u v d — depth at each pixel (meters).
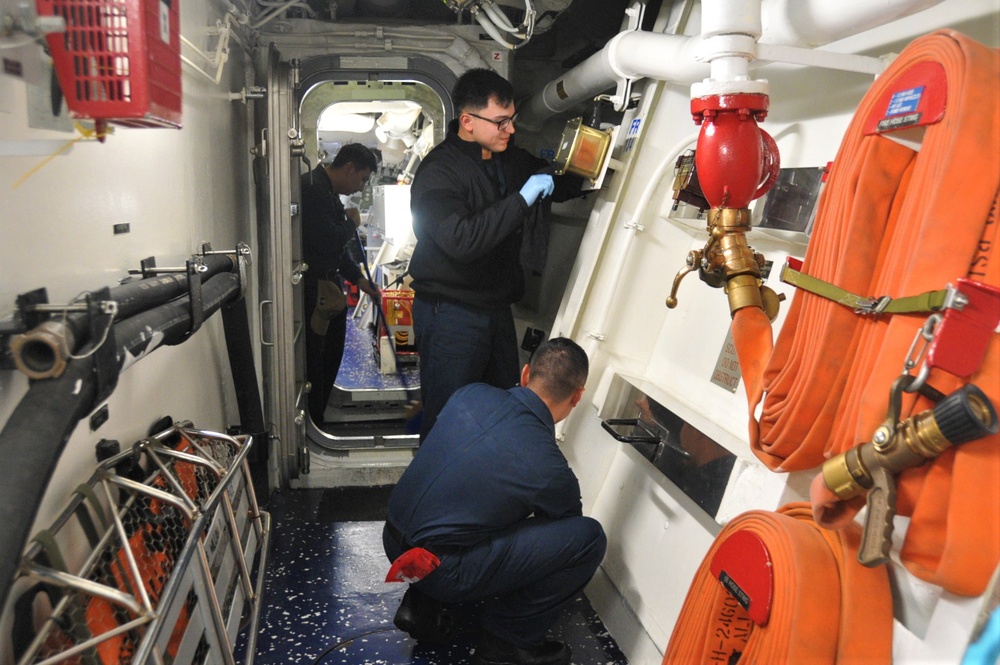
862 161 1.13
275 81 2.66
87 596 1.13
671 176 2.36
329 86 3.29
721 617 1.42
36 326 0.97
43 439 0.85
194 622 1.38
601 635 2.19
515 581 1.92
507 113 2.42
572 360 2.00
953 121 0.93
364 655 2.08
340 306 3.57
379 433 3.56
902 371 0.98
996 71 0.93
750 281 1.38
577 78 2.80
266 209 2.93
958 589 0.92
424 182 2.51
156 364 1.71
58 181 1.14
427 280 2.64
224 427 2.63
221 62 2.16
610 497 2.41
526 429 1.93
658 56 2.05
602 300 2.48
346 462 3.29
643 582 2.08
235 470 1.67
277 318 2.87
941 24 1.33
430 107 3.33
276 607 2.29
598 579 2.36
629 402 2.27
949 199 0.94
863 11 1.23
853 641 1.12
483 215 2.34
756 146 1.31
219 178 2.46
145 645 1.04
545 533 1.92
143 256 1.58
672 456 1.98
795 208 1.63
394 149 4.91
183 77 1.90
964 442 0.88
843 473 1.03
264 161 2.89
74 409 0.90
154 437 1.52
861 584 1.14
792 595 1.16
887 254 1.11
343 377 4.72
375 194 5.15
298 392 3.12
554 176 2.67
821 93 1.70
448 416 2.05
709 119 1.32
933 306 0.91
